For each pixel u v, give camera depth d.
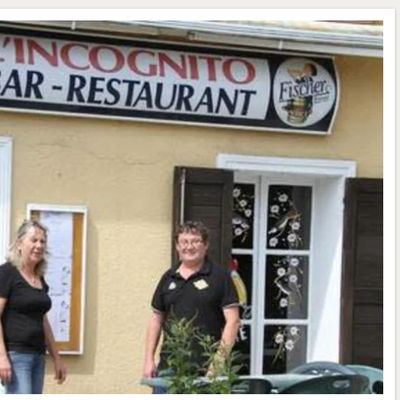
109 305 10.17
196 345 8.48
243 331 10.94
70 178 10.01
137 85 9.98
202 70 10.19
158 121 10.19
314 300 11.12
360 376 7.84
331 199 10.99
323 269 11.06
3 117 9.79
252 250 10.96
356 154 10.98
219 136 10.48
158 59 10.04
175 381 7.39
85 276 10.05
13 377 8.50
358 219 10.90
